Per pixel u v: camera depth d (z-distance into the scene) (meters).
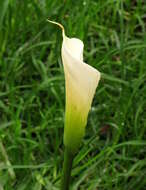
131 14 1.68
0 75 1.42
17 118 1.24
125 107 1.28
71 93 0.76
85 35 1.46
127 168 1.22
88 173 1.15
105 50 1.56
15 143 1.20
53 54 1.46
